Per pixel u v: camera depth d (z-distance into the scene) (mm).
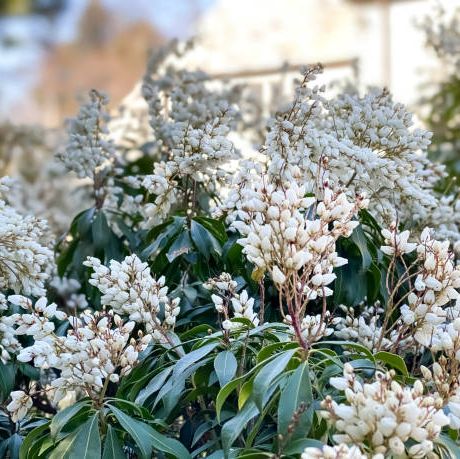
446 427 1510
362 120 2062
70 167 2430
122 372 1550
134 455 1776
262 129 3680
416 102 4512
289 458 1374
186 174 2049
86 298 2416
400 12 5492
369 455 1270
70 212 3912
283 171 1895
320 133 1965
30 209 3637
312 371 1532
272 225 1433
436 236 2152
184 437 1796
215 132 2012
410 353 1912
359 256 1955
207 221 2008
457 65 4008
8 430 1888
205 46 5074
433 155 3893
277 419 1490
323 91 2100
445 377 1495
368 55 5570
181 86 2793
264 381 1374
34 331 1537
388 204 2010
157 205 1991
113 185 2480
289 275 1445
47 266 2293
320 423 1439
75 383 1526
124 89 8414
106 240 2299
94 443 1476
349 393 1277
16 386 2148
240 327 1625
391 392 1254
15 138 4586
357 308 2066
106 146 2443
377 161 1895
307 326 1580
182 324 1961
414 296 1585
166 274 2076
